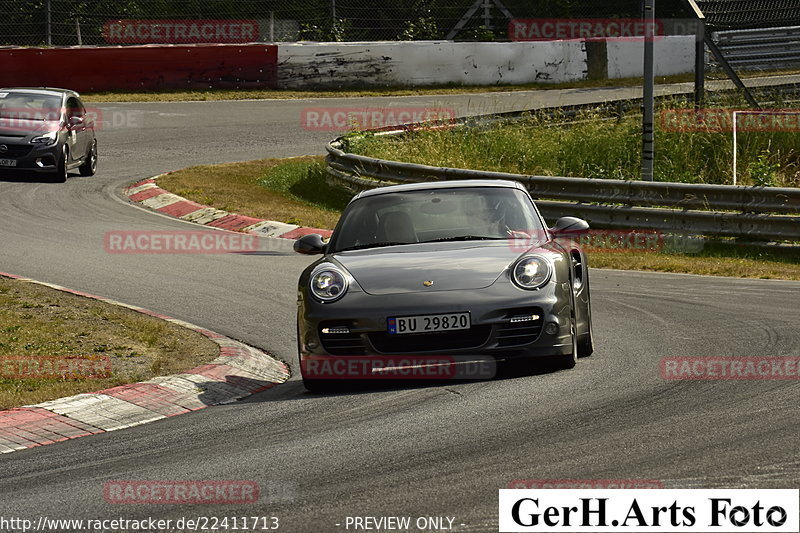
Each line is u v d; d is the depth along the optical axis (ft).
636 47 443.73
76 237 186.29
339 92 401.49
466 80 420.77
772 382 79.97
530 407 75.92
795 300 124.26
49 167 245.86
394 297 85.61
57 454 72.33
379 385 89.76
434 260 89.97
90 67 379.35
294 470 63.98
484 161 248.73
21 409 83.76
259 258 172.04
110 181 256.32
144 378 94.27
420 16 493.77
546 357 86.38
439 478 60.13
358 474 62.03
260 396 90.48
